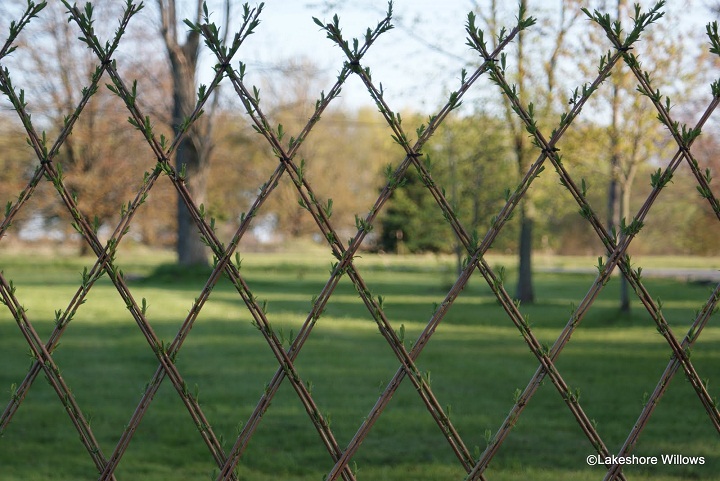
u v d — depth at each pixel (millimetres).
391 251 37844
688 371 2738
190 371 8867
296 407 7016
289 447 5762
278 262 32938
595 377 8547
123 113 23422
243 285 2592
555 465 5246
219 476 2611
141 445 5812
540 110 13438
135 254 40094
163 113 22219
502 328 13461
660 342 11602
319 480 5031
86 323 12945
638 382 8211
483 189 17938
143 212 33219
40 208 31656
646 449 5598
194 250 24172
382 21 2580
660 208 24859
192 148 22312
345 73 2588
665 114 2664
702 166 14531
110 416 6656
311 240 45406
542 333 12844
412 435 6062
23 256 33781
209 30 2549
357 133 50781
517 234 21984
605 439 5906
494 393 7688
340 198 46062
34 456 5531
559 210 18641
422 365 9367
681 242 25422
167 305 15727
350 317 14523
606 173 14859
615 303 18656
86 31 2574
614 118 13062
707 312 2762
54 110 28500
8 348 10289
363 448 5715
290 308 15656
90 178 30422
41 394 7574
